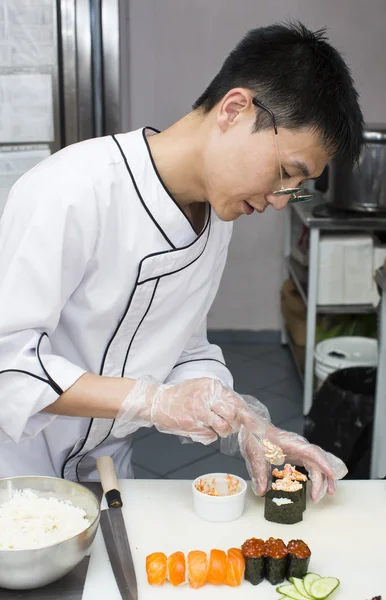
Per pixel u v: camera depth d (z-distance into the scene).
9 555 1.07
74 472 1.56
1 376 1.25
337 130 1.18
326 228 3.32
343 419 2.74
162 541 1.28
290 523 1.33
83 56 2.83
